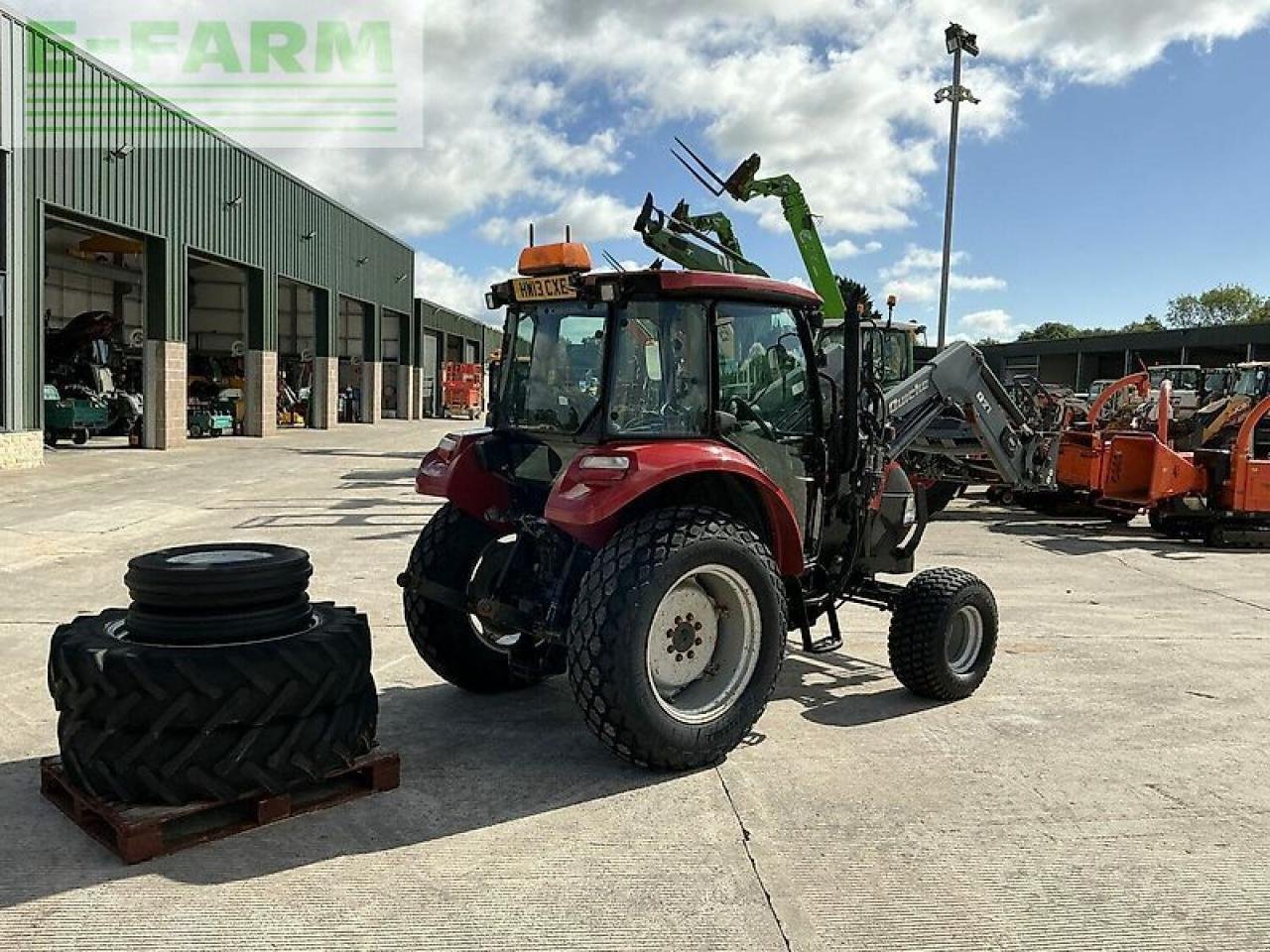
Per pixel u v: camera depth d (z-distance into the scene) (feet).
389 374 136.67
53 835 11.57
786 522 14.94
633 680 13.02
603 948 9.55
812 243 47.73
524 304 16.47
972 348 23.48
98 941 9.46
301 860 11.12
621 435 14.23
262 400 85.92
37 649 19.30
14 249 50.31
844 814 12.70
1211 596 27.58
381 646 20.33
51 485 46.37
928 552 34.60
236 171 77.15
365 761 12.86
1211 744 15.61
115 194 59.82
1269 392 58.80
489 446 16.49
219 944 9.45
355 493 46.16
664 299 14.60
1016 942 9.84
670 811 12.66
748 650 14.43
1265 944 9.91
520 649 16.76
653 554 13.25
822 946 9.68
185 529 35.09
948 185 77.82
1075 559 33.63
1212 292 290.15
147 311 66.54
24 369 51.57
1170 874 11.30
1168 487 36.88
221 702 11.28
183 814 11.19
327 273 100.37
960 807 13.00
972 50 76.69
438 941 9.59
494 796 12.99
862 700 17.53
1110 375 164.04
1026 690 18.26
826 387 17.58
